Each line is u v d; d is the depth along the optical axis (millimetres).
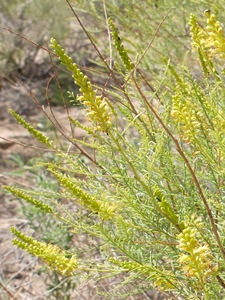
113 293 904
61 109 2367
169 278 712
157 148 716
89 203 689
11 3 2775
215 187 801
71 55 2568
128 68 773
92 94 637
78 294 1157
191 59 1186
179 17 1251
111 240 700
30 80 2645
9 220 1552
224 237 728
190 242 625
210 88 805
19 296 1221
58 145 1679
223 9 1018
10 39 2705
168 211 680
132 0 1263
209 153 752
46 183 1222
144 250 765
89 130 691
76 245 1191
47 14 2691
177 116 697
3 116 2410
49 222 1191
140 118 831
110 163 859
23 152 1957
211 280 716
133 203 713
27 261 1340
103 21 1261
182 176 783
